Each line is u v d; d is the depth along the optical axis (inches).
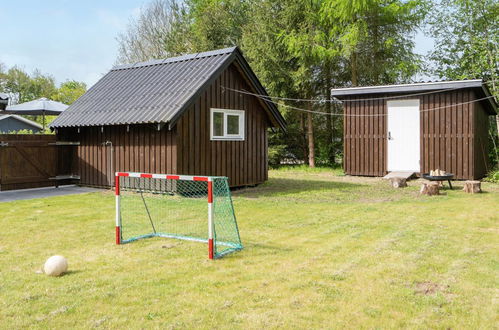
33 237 274.2
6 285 184.1
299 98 946.7
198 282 188.1
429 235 272.1
